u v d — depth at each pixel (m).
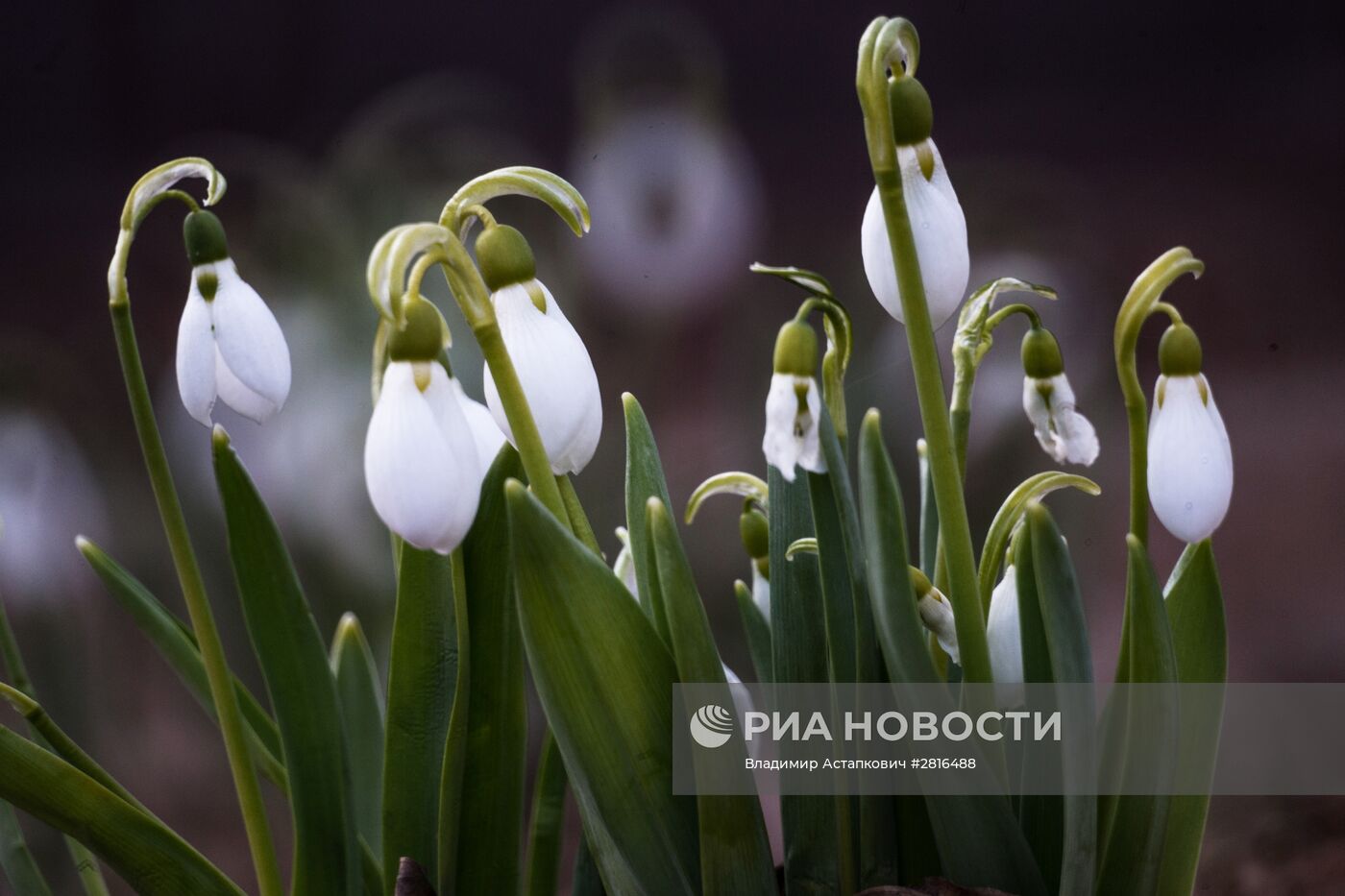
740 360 1.74
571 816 1.34
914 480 1.15
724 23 3.19
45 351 2.49
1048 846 0.75
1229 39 3.29
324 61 3.24
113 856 0.75
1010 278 0.75
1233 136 3.16
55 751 0.76
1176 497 0.73
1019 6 3.29
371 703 0.79
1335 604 1.77
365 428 0.97
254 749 0.77
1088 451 0.75
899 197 0.72
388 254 0.72
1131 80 3.30
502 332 0.74
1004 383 1.07
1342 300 2.67
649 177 1.54
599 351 1.69
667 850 0.73
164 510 0.74
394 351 0.72
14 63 3.31
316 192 1.01
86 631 1.45
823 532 0.74
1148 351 2.26
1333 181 3.03
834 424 0.74
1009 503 0.75
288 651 0.74
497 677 0.75
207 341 0.74
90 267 3.04
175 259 3.09
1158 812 0.74
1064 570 0.73
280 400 0.74
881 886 0.74
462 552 0.75
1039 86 3.29
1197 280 2.74
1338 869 1.00
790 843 0.75
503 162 1.09
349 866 0.75
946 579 0.76
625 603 0.73
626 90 1.49
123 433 1.92
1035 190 1.53
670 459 1.70
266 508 0.74
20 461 1.58
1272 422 2.34
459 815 0.75
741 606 0.77
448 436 0.72
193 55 3.30
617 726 0.73
